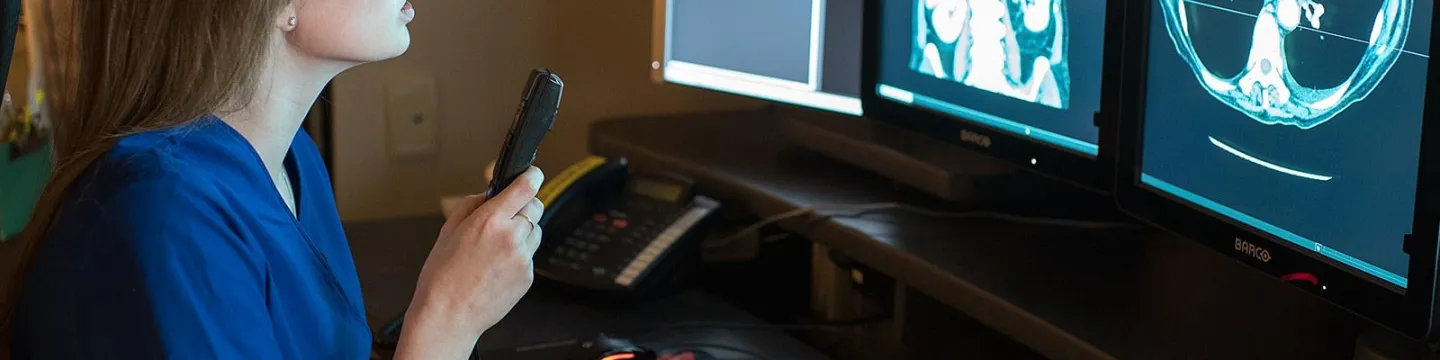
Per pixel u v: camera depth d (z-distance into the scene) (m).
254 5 0.89
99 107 0.91
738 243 1.62
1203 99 1.19
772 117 1.94
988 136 1.48
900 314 1.47
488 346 1.36
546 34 1.91
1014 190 1.50
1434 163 0.96
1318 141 1.07
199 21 0.89
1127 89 1.28
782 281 1.65
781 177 1.62
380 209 1.88
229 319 0.86
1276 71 1.10
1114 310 1.21
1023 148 1.44
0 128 1.73
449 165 1.90
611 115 1.99
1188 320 1.19
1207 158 1.20
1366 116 1.02
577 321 1.44
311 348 0.94
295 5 0.92
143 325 0.83
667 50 1.79
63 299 0.85
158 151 0.88
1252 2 1.12
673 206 1.56
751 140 1.81
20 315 0.88
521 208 1.02
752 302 1.58
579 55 1.94
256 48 0.90
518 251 1.00
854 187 1.59
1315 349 1.12
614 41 1.96
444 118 1.88
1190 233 1.23
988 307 1.24
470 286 0.99
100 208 0.85
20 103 1.74
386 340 1.32
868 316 1.52
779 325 1.45
